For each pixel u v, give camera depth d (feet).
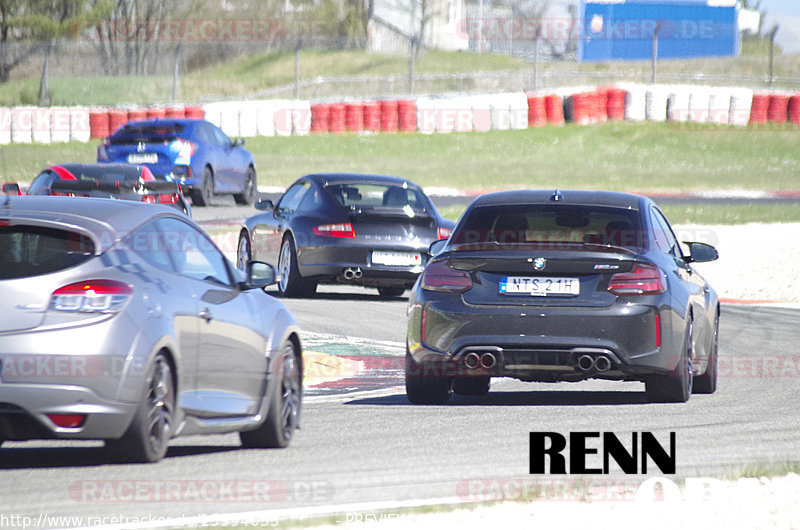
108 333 74.23
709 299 120.67
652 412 104.53
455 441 89.51
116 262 77.00
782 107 563.89
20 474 74.69
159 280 79.36
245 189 335.06
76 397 73.41
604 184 403.54
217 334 83.56
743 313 195.00
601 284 104.32
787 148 522.88
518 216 111.55
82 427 73.82
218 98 631.15
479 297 105.09
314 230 188.44
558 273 104.42
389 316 176.96
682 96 564.71
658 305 104.12
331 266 186.70
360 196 194.80
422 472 77.46
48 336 73.36
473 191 375.86
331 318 171.83
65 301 74.28
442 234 190.29
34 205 81.10
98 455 82.07
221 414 83.41
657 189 397.60
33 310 73.87
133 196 198.08
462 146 504.43
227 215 303.68
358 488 72.08
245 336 87.10
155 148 298.15
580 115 563.07
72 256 75.87
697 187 408.05
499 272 105.29
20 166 387.75
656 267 105.81
